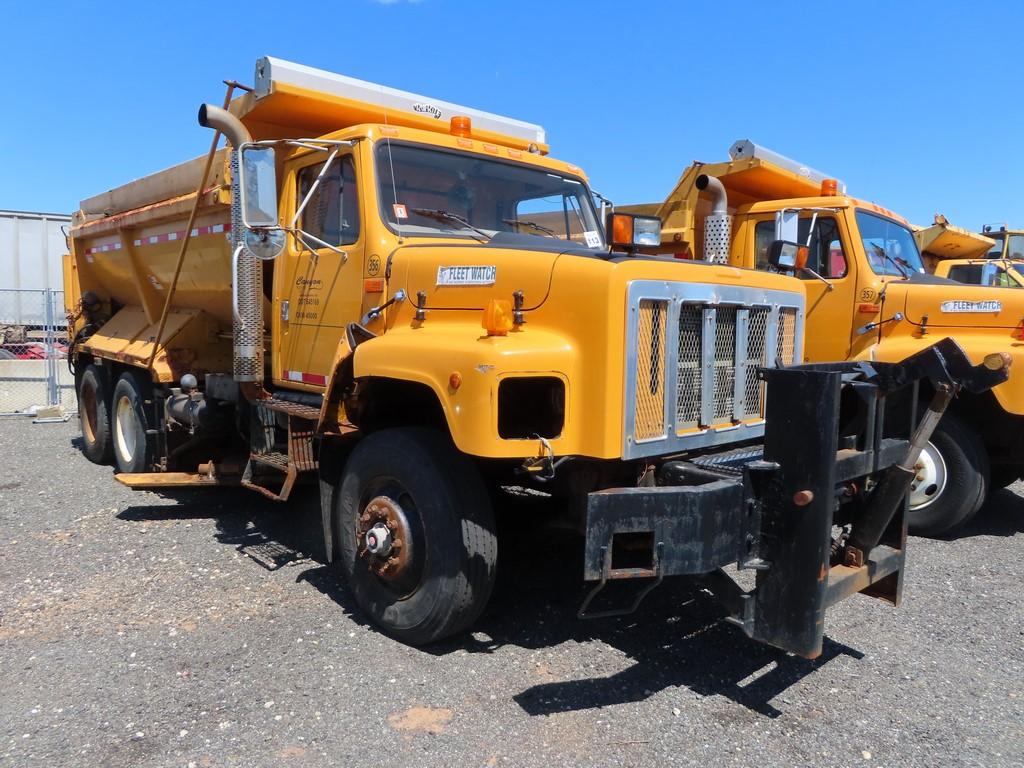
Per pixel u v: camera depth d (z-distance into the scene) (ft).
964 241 40.83
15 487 23.67
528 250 12.09
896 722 10.62
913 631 13.73
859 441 10.96
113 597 14.65
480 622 13.71
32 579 15.52
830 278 22.21
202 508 21.16
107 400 26.55
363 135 14.69
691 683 11.60
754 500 10.32
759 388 13.32
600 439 10.72
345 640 12.85
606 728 10.30
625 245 11.64
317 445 14.94
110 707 10.64
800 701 11.13
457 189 15.69
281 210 16.94
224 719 10.35
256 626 13.37
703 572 9.83
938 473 19.24
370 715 10.51
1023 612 14.69
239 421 18.78
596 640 13.03
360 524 13.14
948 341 10.75
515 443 10.69
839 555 11.64
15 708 10.61
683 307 11.73
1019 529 20.57
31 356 49.62
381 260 14.02
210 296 20.93
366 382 13.21
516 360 10.56
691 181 25.03
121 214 24.48
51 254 54.85
